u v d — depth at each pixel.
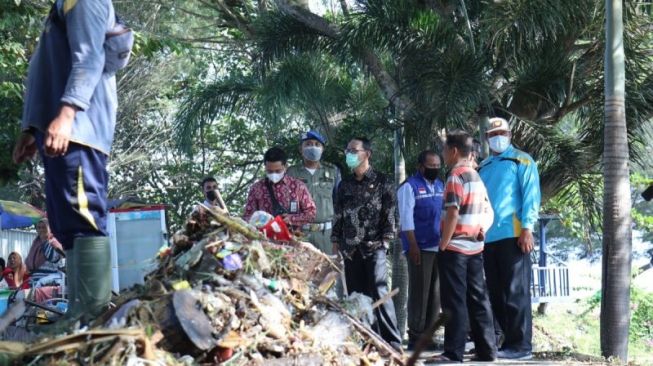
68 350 3.96
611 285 10.06
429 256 9.27
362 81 17.88
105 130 4.74
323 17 15.53
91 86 4.53
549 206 21.45
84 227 4.64
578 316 23.11
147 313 4.25
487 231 8.48
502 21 12.98
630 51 14.10
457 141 8.05
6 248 23.70
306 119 19.83
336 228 8.66
